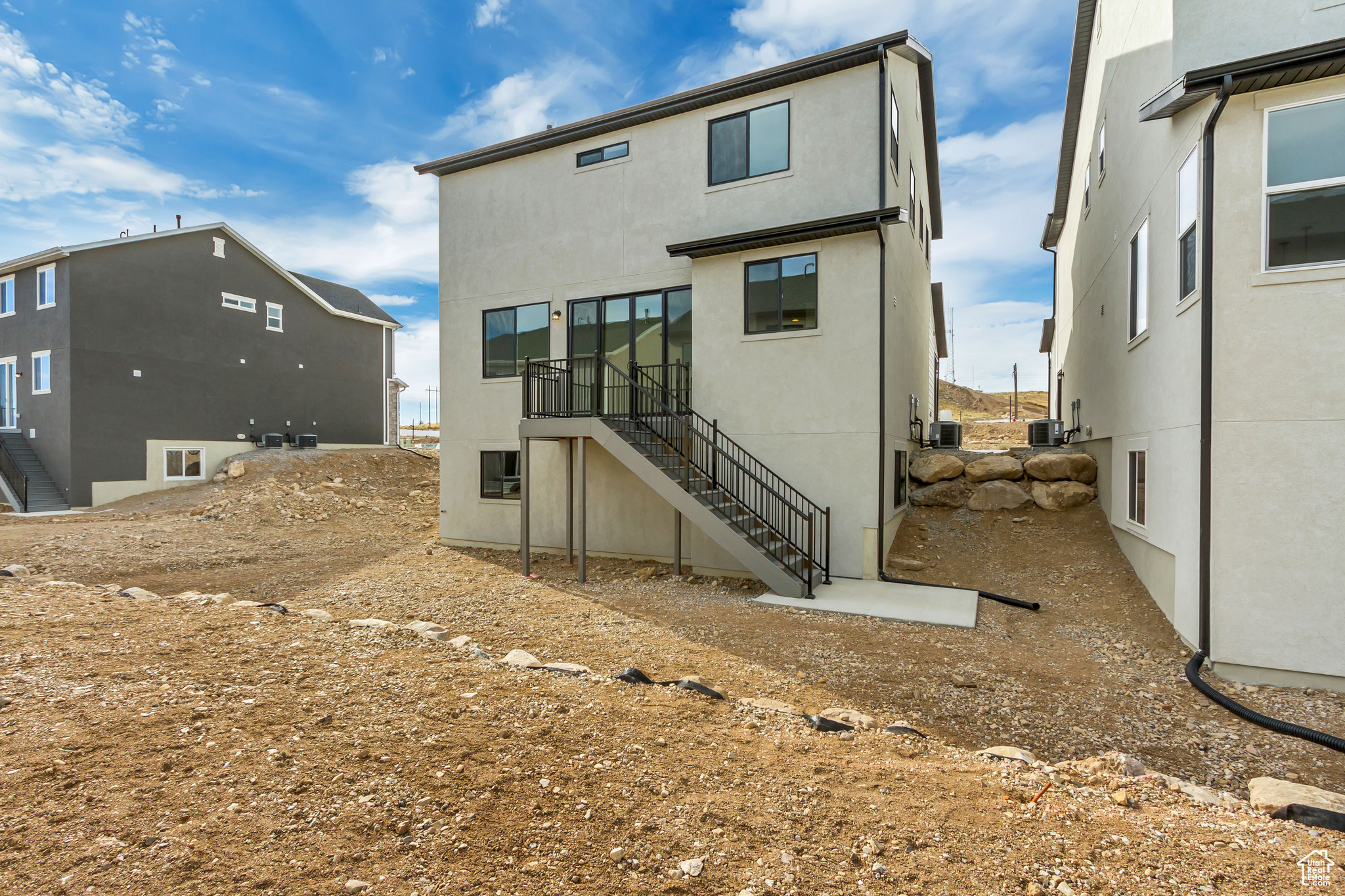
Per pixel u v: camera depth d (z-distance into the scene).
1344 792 3.76
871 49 9.19
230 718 3.57
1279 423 5.41
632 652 6.05
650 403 10.43
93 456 18.64
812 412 9.39
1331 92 5.24
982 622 7.20
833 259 9.27
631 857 2.53
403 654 5.03
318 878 2.31
